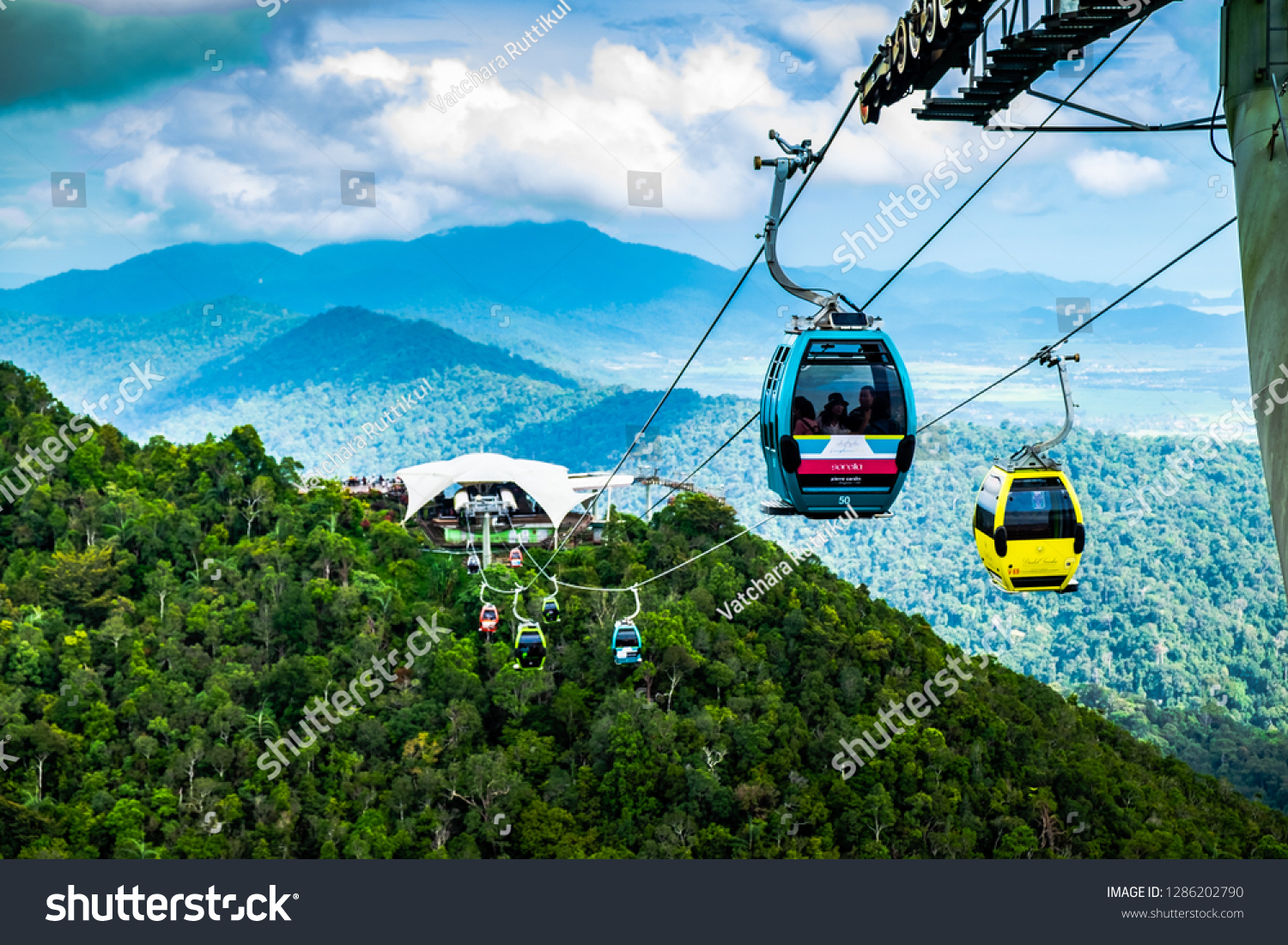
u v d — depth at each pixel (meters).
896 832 69.62
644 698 77.25
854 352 19.89
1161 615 167.25
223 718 72.50
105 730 71.31
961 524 175.25
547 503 86.12
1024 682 97.88
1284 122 10.66
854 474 19.89
